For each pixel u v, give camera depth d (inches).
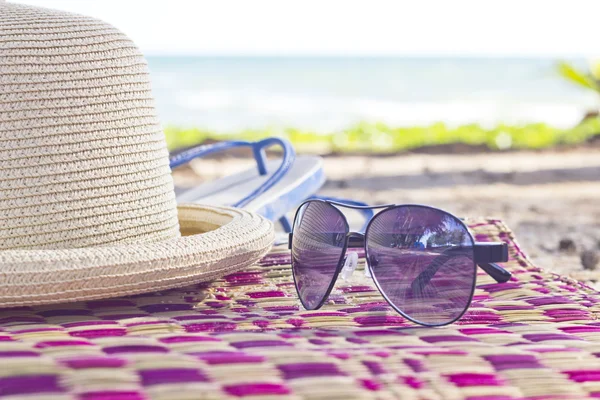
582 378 40.3
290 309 56.1
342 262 55.0
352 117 942.4
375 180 295.1
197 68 1455.5
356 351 41.3
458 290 49.4
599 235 166.9
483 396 38.1
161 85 1232.2
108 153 55.1
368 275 56.1
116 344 41.0
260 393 36.0
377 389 37.5
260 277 64.6
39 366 36.1
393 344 44.1
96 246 54.7
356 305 56.9
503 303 56.4
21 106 52.0
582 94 1001.5
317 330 47.9
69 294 47.9
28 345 40.0
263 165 114.1
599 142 432.1
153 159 58.9
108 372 36.0
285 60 1492.4
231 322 49.9
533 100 1024.9
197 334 44.5
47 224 52.9
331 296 58.9
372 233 54.3
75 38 54.9
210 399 35.1
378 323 51.4
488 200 236.5
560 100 1015.6
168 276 51.2
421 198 243.0
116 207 55.6
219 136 473.1
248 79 1307.8
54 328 45.9
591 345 44.8
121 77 56.7
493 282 64.1
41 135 52.5
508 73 1322.6
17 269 46.4
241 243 56.8
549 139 437.7
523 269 69.5
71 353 39.1
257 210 89.4
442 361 40.8
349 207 56.3
